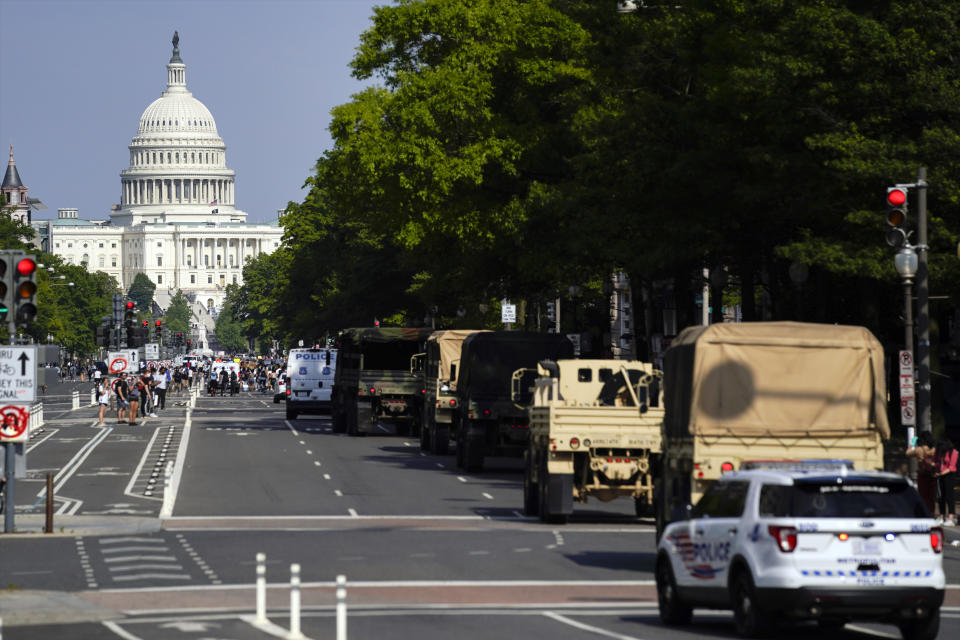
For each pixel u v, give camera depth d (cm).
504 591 2933
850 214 4859
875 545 2225
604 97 6988
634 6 7094
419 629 2436
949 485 4341
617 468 4134
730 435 3138
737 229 5994
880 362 3173
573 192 6875
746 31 5991
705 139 5850
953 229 4900
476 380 6000
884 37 4872
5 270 3978
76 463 6650
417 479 5769
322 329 16450
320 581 3077
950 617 2652
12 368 4006
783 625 2638
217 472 6112
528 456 4497
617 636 2384
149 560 3419
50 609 2655
